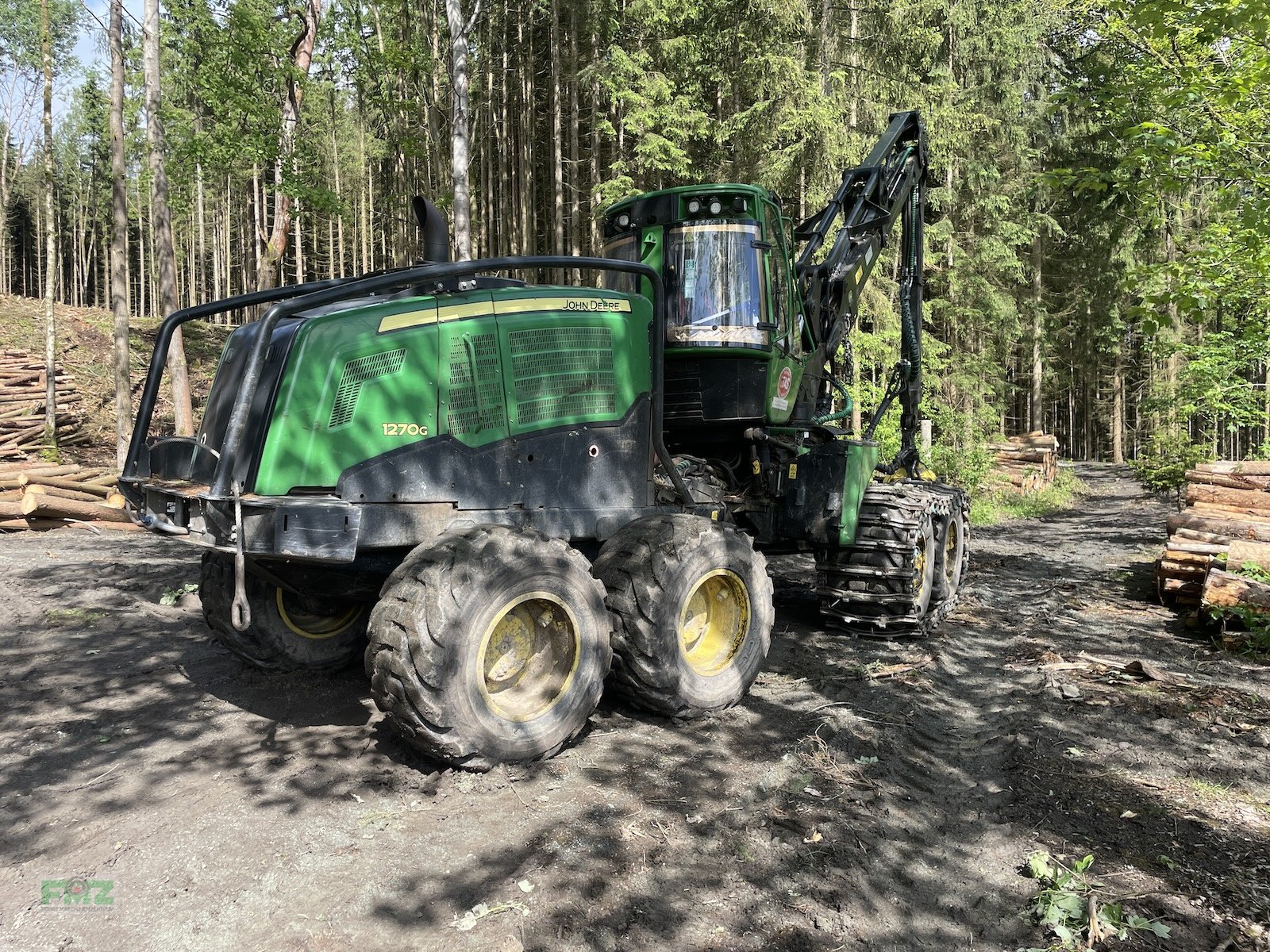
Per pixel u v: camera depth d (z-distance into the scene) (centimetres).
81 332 2591
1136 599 754
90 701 435
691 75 1573
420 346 380
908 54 1551
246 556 345
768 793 347
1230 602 584
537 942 248
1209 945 254
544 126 2302
